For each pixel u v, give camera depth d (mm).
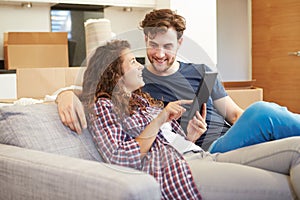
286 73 5375
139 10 4344
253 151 1693
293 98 5301
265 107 1799
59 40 3857
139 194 1133
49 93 2914
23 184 1419
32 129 1634
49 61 3836
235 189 1497
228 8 5883
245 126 1808
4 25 3844
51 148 1592
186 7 4145
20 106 1728
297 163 1533
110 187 1158
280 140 1652
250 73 5953
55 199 1312
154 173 1461
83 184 1224
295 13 5195
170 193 1472
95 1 3908
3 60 3855
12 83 3549
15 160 1450
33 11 3941
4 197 1507
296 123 1733
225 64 5926
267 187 1515
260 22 5711
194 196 1483
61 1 3768
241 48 5977
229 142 1841
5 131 1671
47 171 1332
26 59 3754
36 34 3771
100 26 2562
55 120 1672
